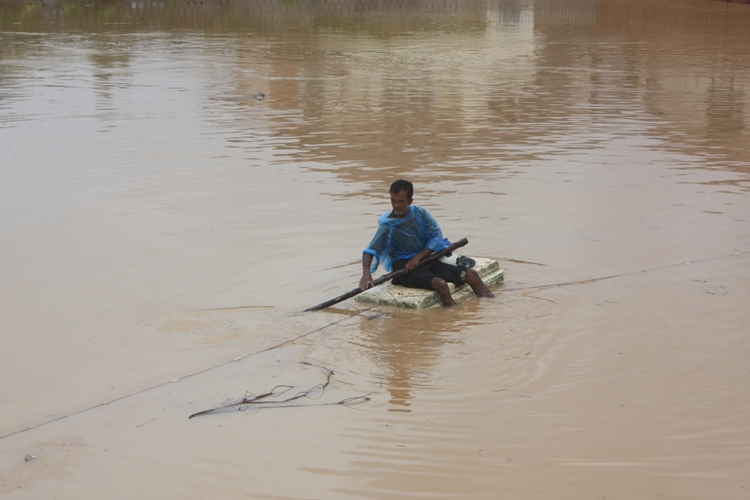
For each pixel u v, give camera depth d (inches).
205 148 512.4
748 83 782.5
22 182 435.2
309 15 1654.8
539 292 286.5
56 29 1337.4
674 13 1675.7
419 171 451.2
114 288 293.3
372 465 186.7
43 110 644.7
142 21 1496.1
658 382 221.8
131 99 695.1
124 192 415.2
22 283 298.4
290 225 359.9
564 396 215.8
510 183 425.1
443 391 219.9
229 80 799.1
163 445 197.3
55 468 189.2
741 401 210.8
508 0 2108.8
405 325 263.1
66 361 240.4
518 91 734.5
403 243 292.0
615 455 188.5
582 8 1838.1
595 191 410.0
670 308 269.6
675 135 547.5
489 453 190.2
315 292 289.4
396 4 1969.7
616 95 716.0
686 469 182.7
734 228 351.3
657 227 353.4
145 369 235.3
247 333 258.1
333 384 225.1
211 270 309.4
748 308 268.2
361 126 577.9
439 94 717.3
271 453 192.7
